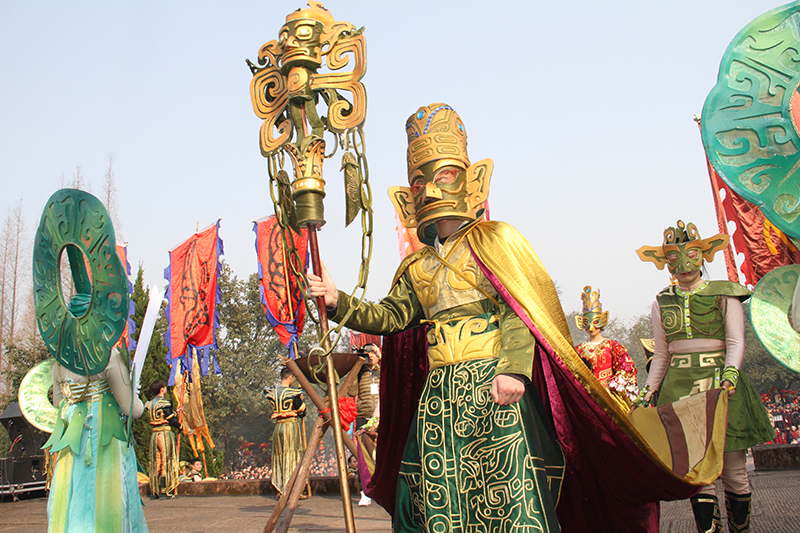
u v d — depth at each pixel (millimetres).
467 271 2586
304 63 2834
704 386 3576
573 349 2395
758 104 3764
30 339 31047
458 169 2709
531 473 2217
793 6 3766
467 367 2451
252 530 5102
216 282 11805
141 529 3691
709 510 3172
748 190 3721
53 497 3475
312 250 2719
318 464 22672
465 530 2293
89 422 3510
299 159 2754
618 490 2600
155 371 17922
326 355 2578
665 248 3871
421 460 2430
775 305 3996
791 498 4816
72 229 3584
